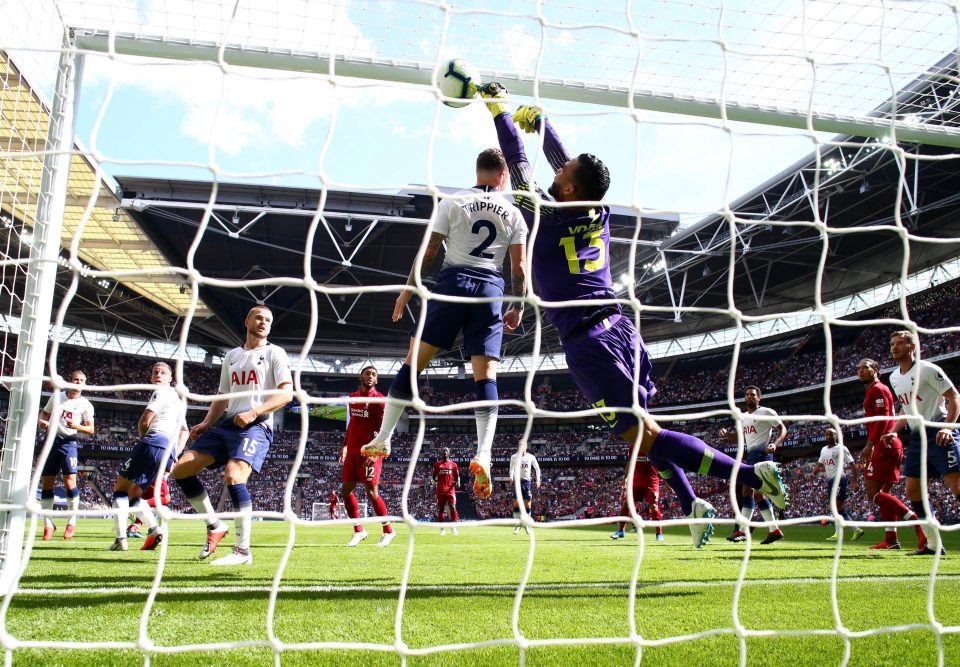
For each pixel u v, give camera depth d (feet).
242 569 13.46
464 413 131.23
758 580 12.35
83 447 111.34
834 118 16.33
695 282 99.50
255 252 86.48
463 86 11.45
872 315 107.55
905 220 81.15
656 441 10.59
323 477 123.65
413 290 6.81
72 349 118.42
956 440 17.72
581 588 10.91
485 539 30.78
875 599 9.77
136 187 66.69
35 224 11.12
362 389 22.74
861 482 81.87
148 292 100.01
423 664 6.11
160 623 7.55
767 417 7.49
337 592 9.98
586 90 14.99
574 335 10.59
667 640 5.97
